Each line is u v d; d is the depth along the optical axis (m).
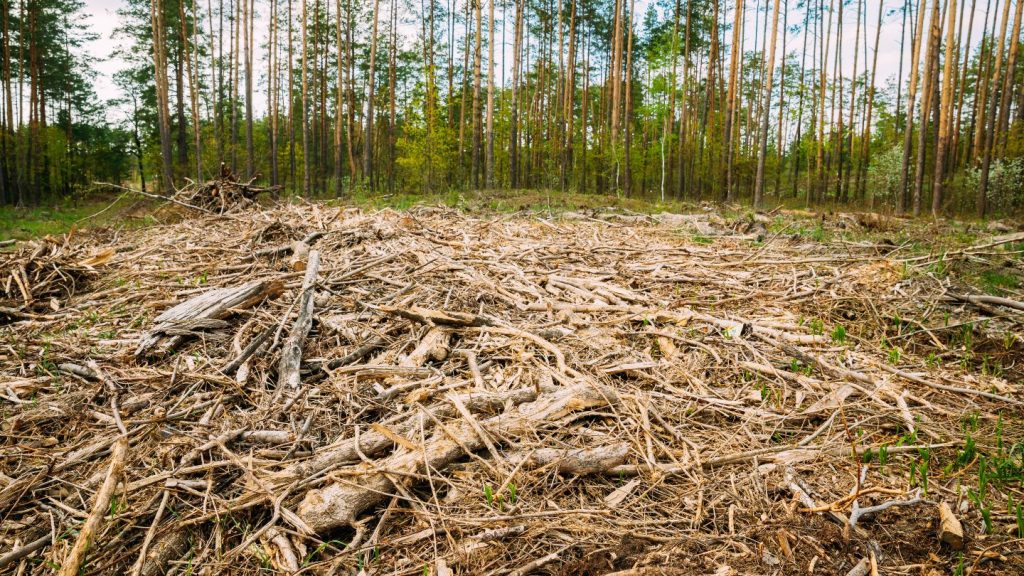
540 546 2.25
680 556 2.15
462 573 2.10
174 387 3.38
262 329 4.16
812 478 2.67
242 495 2.42
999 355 4.06
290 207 8.44
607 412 3.17
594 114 37.41
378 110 39.84
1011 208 19.22
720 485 2.64
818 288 5.23
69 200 29.39
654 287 5.50
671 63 25.53
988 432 3.05
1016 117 26.19
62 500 2.47
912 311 4.83
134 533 2.28
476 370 3.48
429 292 4.88
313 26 30.89
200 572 2.12
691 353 4.02
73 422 3.05
